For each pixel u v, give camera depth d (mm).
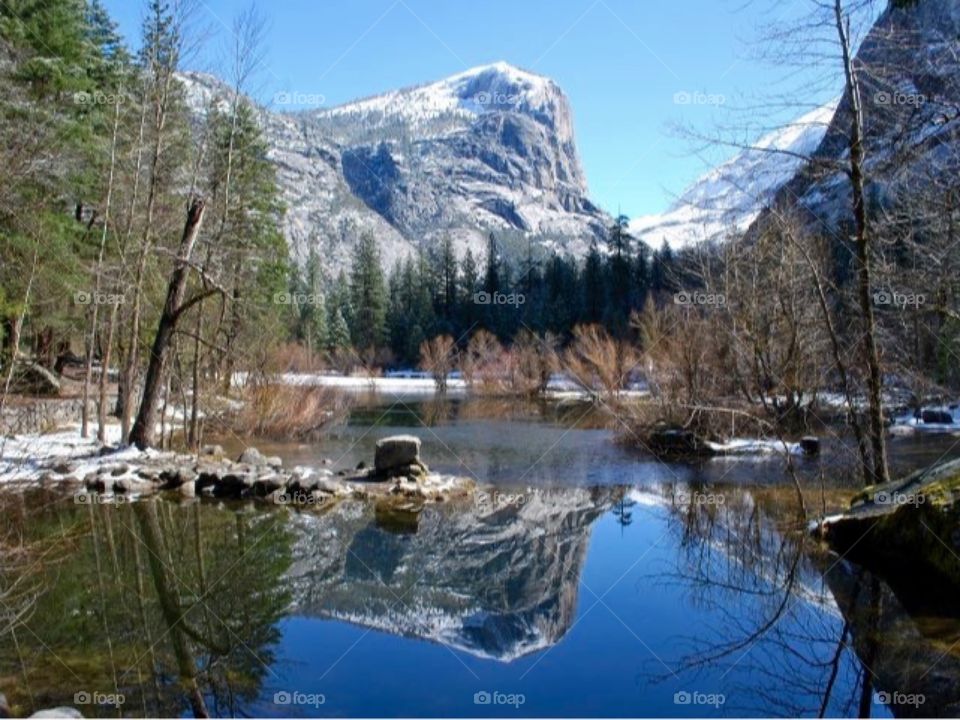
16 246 12422
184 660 4617
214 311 16719
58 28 15578
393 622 5359
